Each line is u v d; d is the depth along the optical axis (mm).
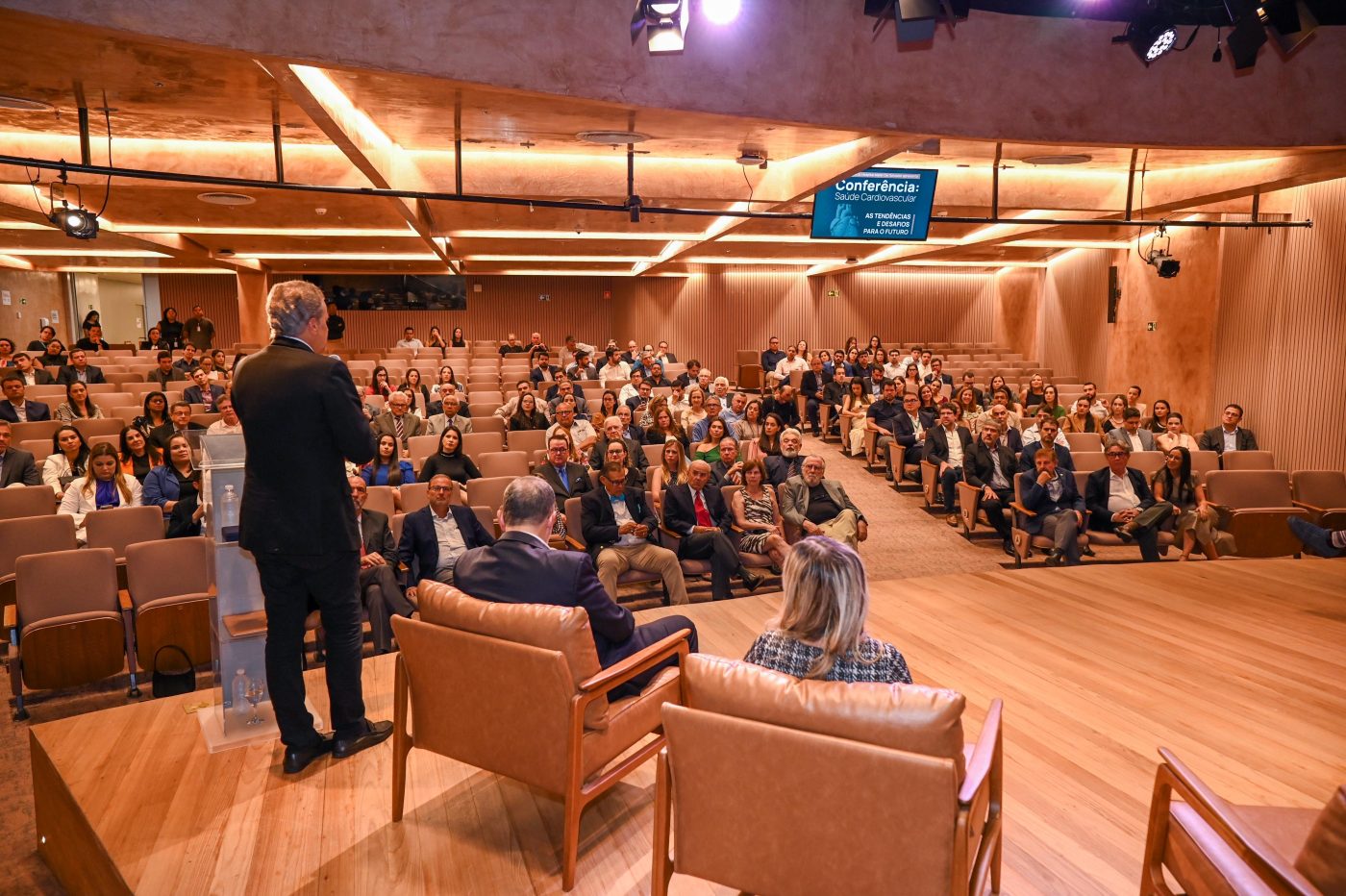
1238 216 10578
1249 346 10469
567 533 6059
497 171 8297
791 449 7719
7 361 10734
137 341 21781
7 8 3766
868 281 20891
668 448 6895
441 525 5340
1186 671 4016
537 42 5055
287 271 18906
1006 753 3193
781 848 1930
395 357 16078
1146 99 6492
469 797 2910
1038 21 6266
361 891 2396
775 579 6715
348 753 3170
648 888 2414
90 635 4516
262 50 4336
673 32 5098
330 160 7953
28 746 4379
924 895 1791
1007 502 7957
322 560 2908
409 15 4684
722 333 20844
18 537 5227
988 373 14961
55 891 3283
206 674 5043
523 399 9203
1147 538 7020
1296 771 3096
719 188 8766
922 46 6062
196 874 2467
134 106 5953
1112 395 13023
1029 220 10711
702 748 1979
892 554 8094
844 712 1839
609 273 19422
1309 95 6688
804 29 5777
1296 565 5945
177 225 11867
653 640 3057
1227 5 6172
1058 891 2377
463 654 2535
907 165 8945
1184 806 1964
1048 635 4504
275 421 2779
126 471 6844
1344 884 1482
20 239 13047
